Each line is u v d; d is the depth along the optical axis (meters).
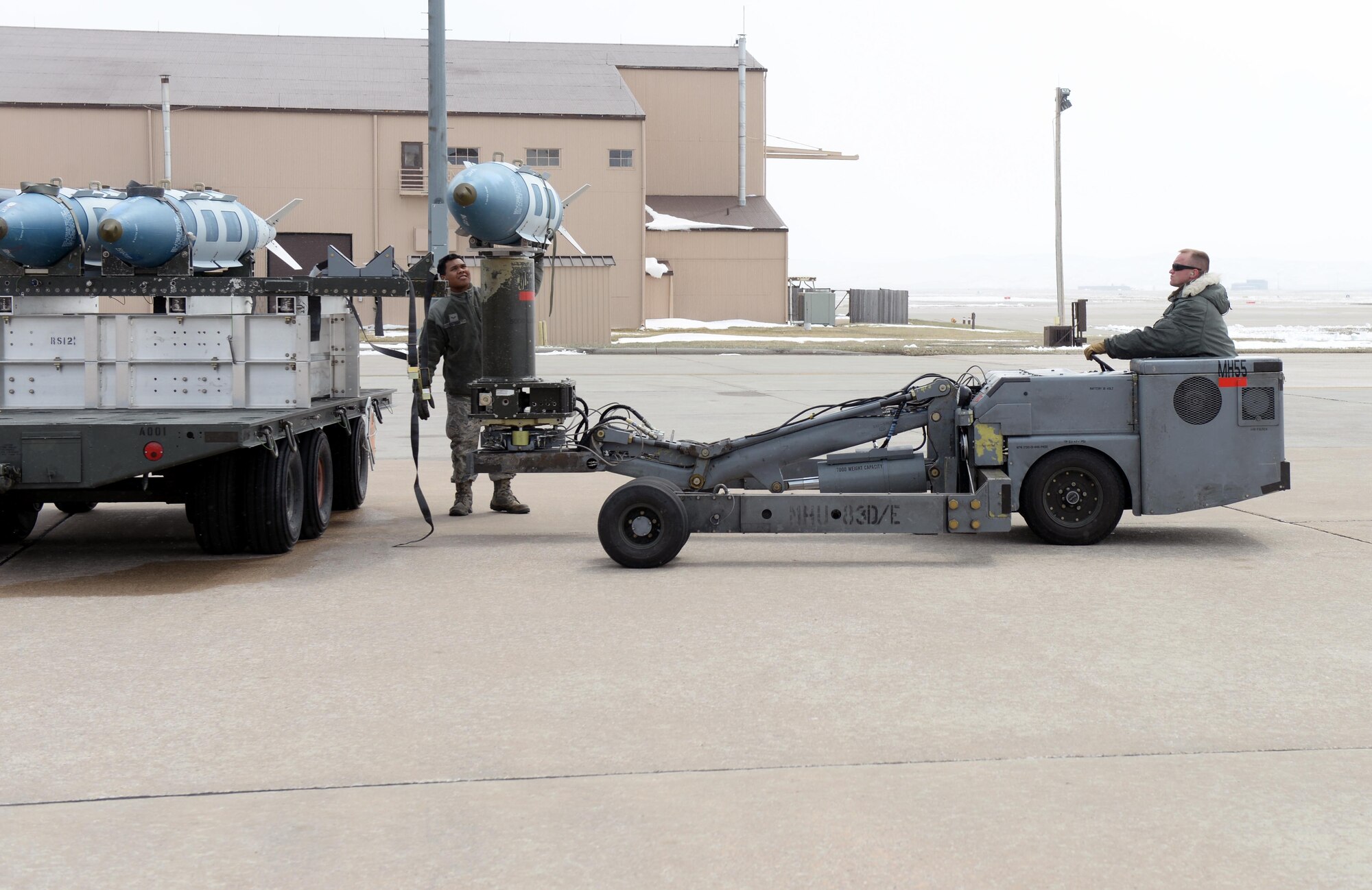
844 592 7.73
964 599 7.50
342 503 11.09
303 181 52.03
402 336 44.59
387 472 13.58
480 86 55.69
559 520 10.66
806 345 41.06
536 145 53.88
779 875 3.88
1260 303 162.00
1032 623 6.91
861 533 9.13
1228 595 7.57
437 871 3.92
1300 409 20.00
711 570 8.45
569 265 43.62
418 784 4.61
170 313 9.05
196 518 8.80
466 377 10.66
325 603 7.48
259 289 8.95
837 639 6.59
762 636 6.66
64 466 7.90
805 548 9.24
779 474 9.25
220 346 8.99
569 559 8.88
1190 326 9.19
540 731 5.17
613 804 4.42
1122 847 4.06
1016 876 3.87
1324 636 6.61
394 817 4.32
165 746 5.02
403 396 22.77
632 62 62.69
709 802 4.43
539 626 6.89
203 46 57.03
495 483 10.98
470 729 5.20
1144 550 9.02
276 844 4.11
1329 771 4.70
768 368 30.44
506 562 8.75
